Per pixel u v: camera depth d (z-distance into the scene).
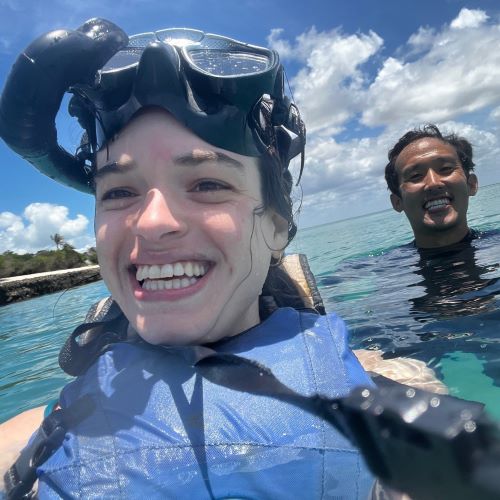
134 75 0.34
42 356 1.13
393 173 1.10
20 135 0.38
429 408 0.19
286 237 0.43
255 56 0.40
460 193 1.02
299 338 0.34
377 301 0.82
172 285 0.34
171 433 0.27
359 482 0.24
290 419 0.27
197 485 0.25
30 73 0.34
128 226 0.34
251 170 0.37
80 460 0.26
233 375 0.29
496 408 0.37
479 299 0.69
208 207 0.34
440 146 1.02
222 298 0.34
